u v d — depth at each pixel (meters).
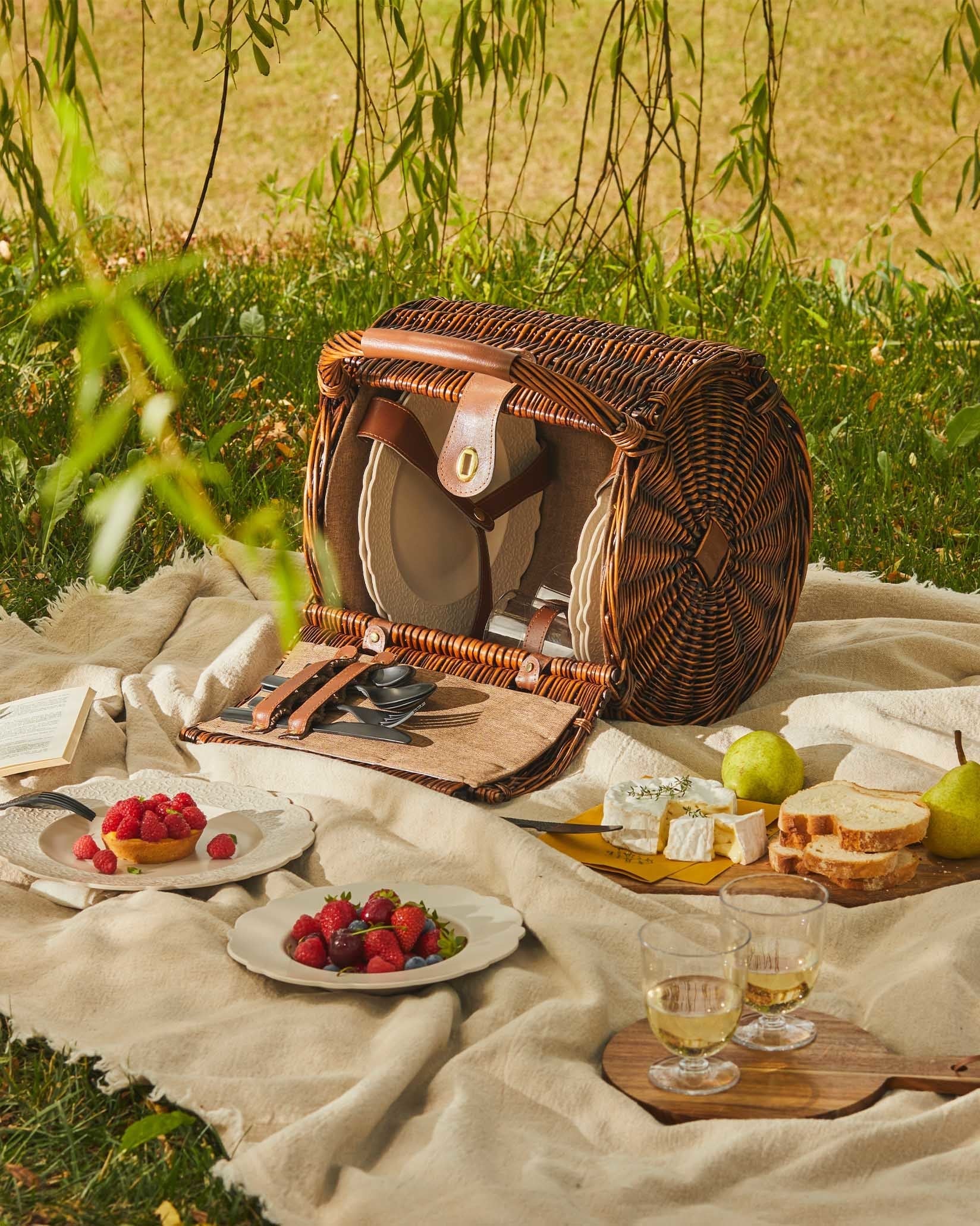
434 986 2.40
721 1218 1.85
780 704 3.56
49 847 2.89
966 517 4.93
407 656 3.62
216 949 2.53
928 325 6.57
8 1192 2.04
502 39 4.22
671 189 11.35
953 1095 2.13
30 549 4.59
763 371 3.44
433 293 6.36
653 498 3.32
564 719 3.33
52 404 5.30
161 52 13.28
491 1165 1.97
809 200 11.20
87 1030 2.35
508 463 3.87
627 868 2.81
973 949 2.46
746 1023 2.29
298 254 7.43
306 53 13.20
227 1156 2.06
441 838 2.93
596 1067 2.24
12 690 3.73
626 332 3.47
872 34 13.73
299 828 2.97
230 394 5.57
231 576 4.42
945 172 11.53
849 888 2.69
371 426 3.62
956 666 3.84
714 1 14.44
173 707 3.62
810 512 3.68
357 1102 2.06
